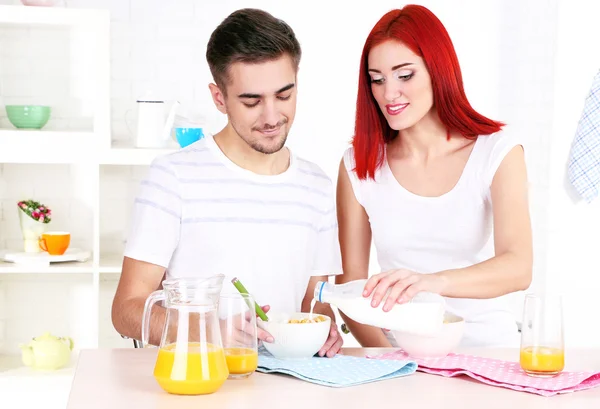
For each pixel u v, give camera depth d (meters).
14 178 3.86
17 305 3.89
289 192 2.00
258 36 1.76
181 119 3.67
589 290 3.96
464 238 2.15
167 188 1.92
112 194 3.91
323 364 1.64
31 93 3.82
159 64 3.91
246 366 1.55
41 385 3.50
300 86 4.05
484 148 2.12
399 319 1.68
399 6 4.08
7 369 3.61
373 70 2.09
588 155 3.80
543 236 3.96
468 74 4.19
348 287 1.74
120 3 3.86
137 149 3.59
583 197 3.85
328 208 2.08
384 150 2.22
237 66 1.78
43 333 3.90
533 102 4.03
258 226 1.96
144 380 1.53
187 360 1.43
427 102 2.09
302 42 4.04
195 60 3.93
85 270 3.56
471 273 1.85
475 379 1.59
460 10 4.16
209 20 3.93
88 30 3.82
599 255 3.95
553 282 3.94
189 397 1.43
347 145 4.09
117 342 3.95
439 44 2.05
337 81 4.07
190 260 1.95
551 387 1.49
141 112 3.64
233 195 1.96
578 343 3.96
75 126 3.86
